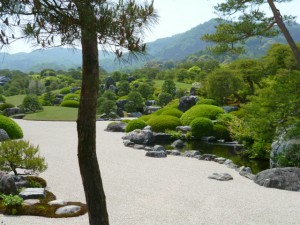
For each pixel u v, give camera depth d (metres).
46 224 6.61
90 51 3.93
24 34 2.94
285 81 11.57
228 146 18.36
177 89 47.12
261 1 10.16
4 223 6.61
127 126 21.77
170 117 22.39
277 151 12.38
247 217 7.36
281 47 29.41
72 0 2.96
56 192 8.95
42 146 16.48
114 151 15.54
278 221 7.16
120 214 7.38
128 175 11.05
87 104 4.00
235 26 10.05
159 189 9.47
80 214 7.18
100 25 2.99
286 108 11.53
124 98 40.91
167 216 7.30
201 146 18.28
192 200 8.48
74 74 75.50
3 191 7.86
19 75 77.94
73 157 13.84
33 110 34.69
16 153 9.31
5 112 34.62
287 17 9.93
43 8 2.95
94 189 4.11
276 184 9.94
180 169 12.16
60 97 47.16
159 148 15.59
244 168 11.98
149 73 71.25
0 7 2.67
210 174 11.48
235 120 18.66
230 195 9.02
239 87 30.09
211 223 6.94
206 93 33.59
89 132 4.04
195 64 75.06
